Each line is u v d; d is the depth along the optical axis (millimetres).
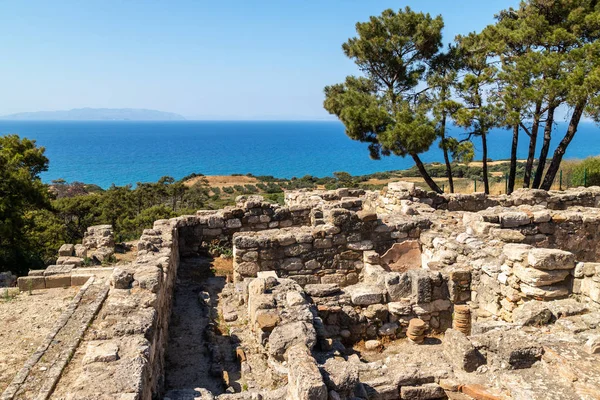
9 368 8133
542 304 8109
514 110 24297
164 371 8148
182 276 14070
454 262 11023
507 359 6453
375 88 27922
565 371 6121
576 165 34625
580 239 12789
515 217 12352
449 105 24750
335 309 9289
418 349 8969
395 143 24250
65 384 6828
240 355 8359
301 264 12547
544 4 25328
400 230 13180
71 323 8938
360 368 7059
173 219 15719
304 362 5879
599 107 21453
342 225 12672
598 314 7445
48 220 25984
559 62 22734
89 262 15273
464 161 25766
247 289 10258
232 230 16312
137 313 7422
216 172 108250
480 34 27281
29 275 13000
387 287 9570
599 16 23172
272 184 60000
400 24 25875
